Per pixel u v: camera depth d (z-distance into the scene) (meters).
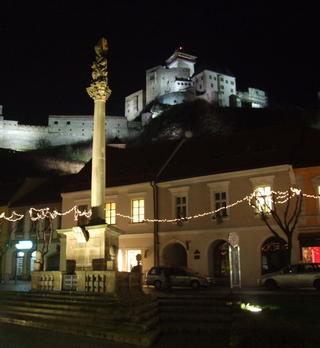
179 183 31.73
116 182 34.94
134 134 136.38
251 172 28.72
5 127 130.12
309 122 121.25
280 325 10.20
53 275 16.52
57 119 135.38
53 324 12.75
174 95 142.12
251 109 126.25
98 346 10.73
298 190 26.45
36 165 118.62
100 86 18.67
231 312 14.20
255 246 27.80
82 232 16.88
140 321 12.46
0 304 15.60
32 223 41.88
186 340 11.76
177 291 23.55
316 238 26.03
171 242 31.06
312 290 22.64
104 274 15.16
